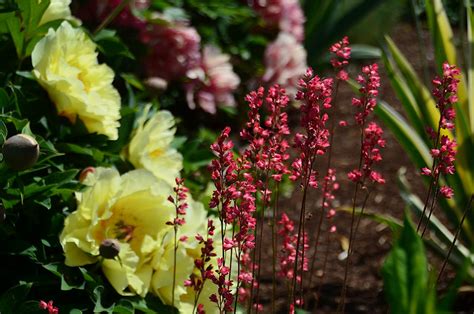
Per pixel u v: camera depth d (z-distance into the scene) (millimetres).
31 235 2189
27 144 1965
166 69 4230
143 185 2209
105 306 2180
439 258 3850
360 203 4762
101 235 2188
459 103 3424
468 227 3518
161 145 2494
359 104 2137
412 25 7945
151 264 2234
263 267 3842
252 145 2027
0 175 2098
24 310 2033
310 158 2006
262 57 5125
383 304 3660
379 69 6938
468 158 3434
